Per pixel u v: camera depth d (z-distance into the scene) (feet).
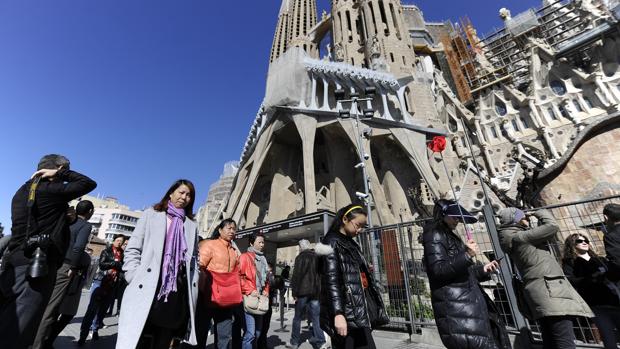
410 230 26.73
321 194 117.08
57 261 10.77
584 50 136.56
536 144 135.64
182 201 12.40
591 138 40.70
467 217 11.10
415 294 25.76
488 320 10.01
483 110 156.87
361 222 11.44
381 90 113.70
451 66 191.31
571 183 40.98
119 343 9.04
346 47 160.04
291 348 21.88
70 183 11.08
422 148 107.14
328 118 108.68
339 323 9.55
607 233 14.12
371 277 11.48
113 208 350.84
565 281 12.96
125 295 10.08
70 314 19.07
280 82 113.29
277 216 113.80
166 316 10.49
